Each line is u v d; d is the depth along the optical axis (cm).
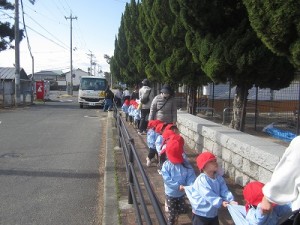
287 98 1670
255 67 779
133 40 2769
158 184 678
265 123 1410
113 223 516
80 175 799
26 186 714
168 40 1318
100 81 2933
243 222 314
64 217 564
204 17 812
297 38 520
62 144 1178
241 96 889
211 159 392
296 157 231
